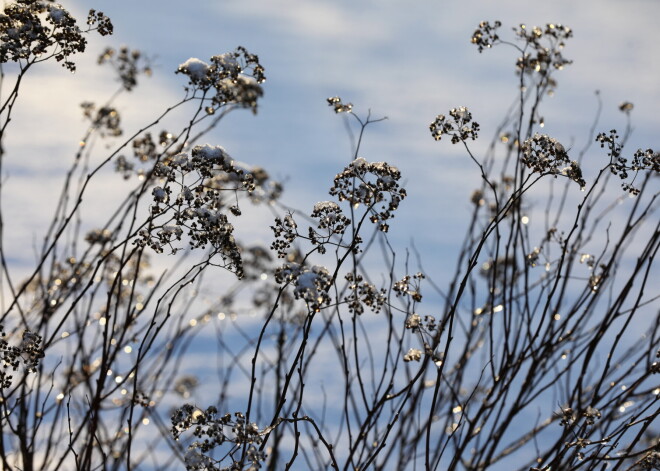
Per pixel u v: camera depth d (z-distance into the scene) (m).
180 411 1.79
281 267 1.82
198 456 1.78
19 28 1.87
